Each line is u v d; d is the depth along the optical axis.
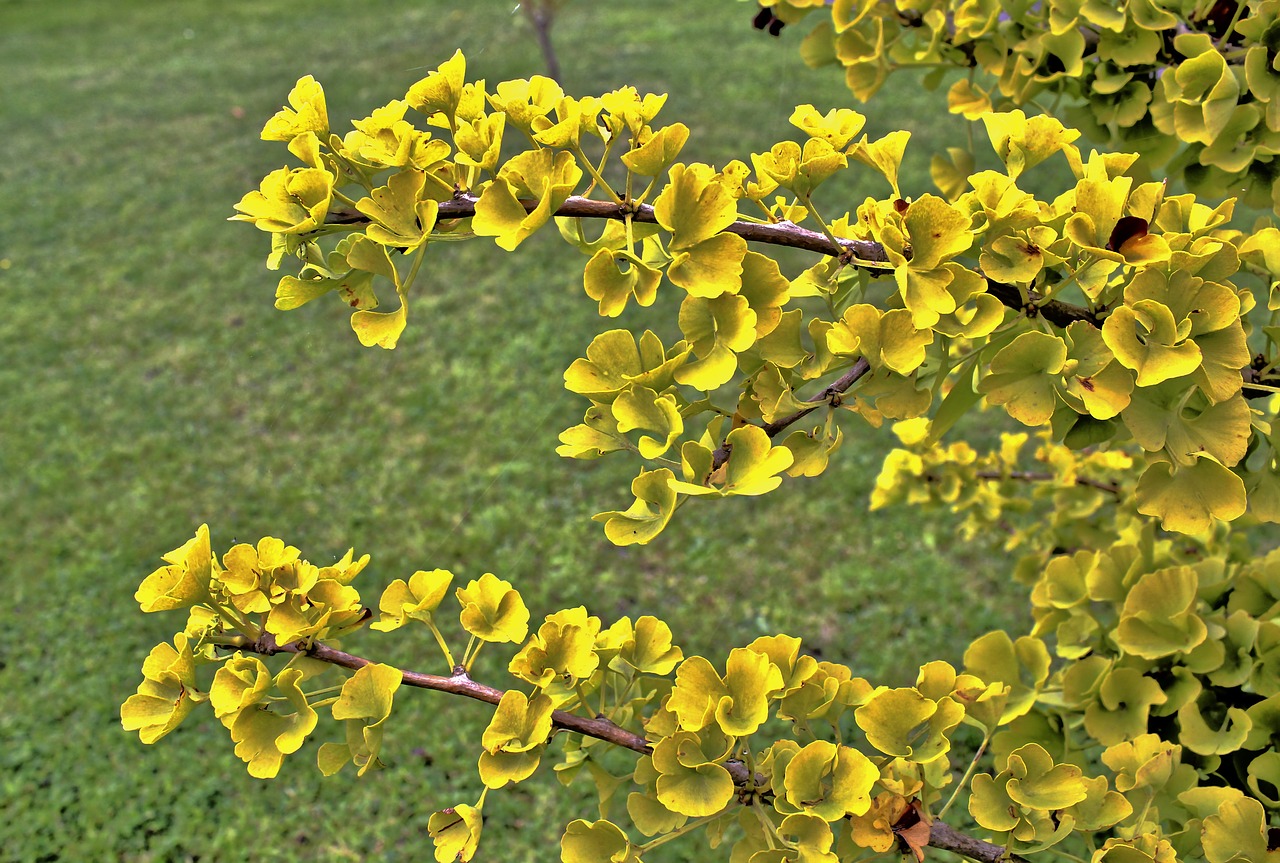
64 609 2.60
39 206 5.15
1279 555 1.11
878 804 0.86
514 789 2.06
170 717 0.83
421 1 8.23
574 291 3.93
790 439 0.85
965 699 0.91
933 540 2.59
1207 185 1.08
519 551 2.69
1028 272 0.84
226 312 4.05
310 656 0.86
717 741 0.84
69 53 8.05
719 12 7.09
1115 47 1.08
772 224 0.85
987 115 0.89
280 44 7.55
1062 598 1.17
